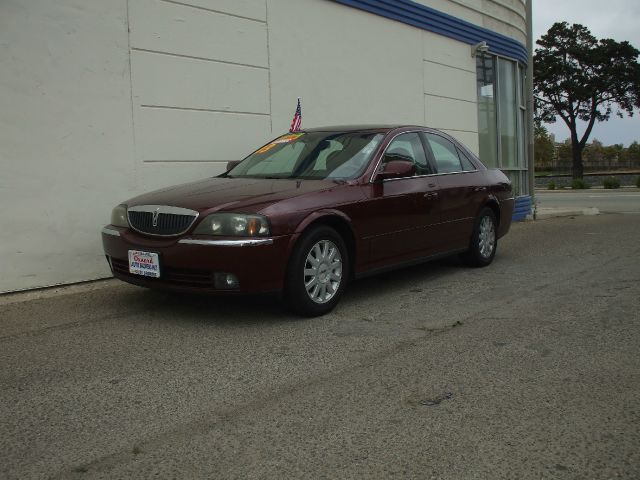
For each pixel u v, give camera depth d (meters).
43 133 5.82
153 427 3.01
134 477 2.55
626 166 67.00
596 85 56.41
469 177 6.71
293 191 4.85
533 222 12.66
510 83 13.41
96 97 6.20
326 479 2.52
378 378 3.59
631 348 4.04
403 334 4.44
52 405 3.28
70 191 6.05
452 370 3.70
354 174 5.33
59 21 5.88
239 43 7.56
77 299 5.58
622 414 3.07
